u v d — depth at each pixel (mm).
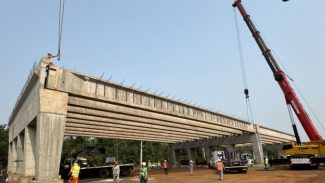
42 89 18922
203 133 48438
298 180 20922
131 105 26953
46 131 18406
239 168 33125
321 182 18703
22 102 27688
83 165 32688
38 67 20000
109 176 33438
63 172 32219
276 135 67750
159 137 50031
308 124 30062
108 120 29766
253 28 33719
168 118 33938
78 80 21562
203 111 40156
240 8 35312
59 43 20172
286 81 30938
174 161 65812
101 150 36688
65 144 85938
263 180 22391
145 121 32438
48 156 18219
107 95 24266
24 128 25375
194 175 32250
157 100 31266
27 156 23141
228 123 46219
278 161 44500
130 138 46562
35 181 17594
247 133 53906
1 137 78812
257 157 52031
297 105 30156
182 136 51094
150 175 35469
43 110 18547
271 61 32094
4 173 10047
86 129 34812
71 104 22172
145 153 89875
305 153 31641
